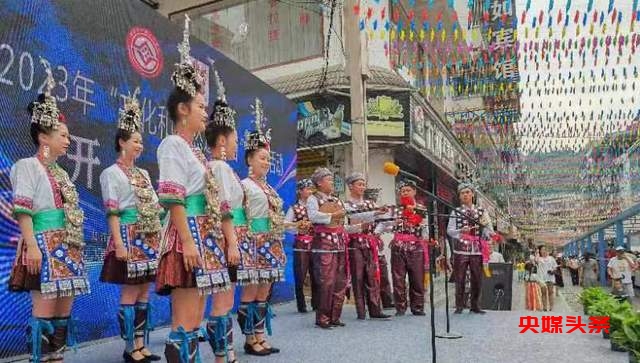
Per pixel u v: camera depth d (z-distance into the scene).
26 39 4.09
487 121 15.69
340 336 4.77
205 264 2.79
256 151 4.27
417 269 6.26
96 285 4.62
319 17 11.34
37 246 3.05
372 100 10.34
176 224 2.69
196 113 2.94
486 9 10.48
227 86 6.67
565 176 20.89
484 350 4.06
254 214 4.08
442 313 6.38
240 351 4.13
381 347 4.22
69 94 4.45
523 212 29.22
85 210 4.53
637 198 18.12
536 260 11.41
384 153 11.19
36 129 3.25
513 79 11.52
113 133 4.89
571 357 3.80
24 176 3.08
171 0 12.54
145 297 4.03
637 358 3.36
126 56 5.12
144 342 4.02
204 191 2.88
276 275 4.09
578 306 11.94
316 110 10.64
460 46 11.07
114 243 3.77
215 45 12.25
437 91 13.17
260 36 11.90
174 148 2.78
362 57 8.65
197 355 2.77
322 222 5.34
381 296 6.98
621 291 13.91
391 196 11.16
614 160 18.77
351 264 6.02
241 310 4.05
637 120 13.62
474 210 6.28
